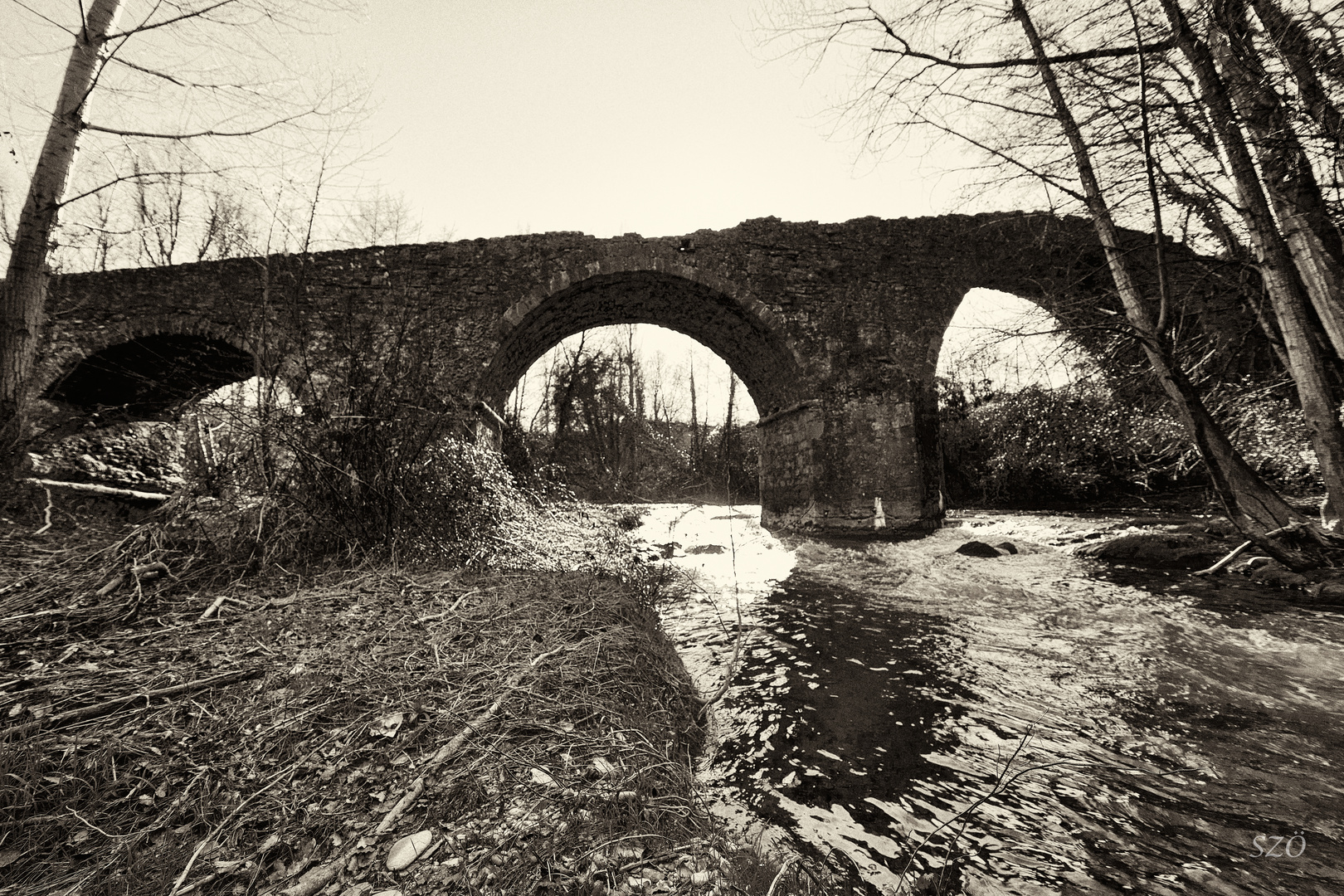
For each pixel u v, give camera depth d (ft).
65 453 26.05
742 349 46.37
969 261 40.24
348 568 13.29
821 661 13.74
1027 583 21.70
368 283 36.11
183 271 35.19
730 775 8.66
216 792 5.76
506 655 9.41
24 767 5.55
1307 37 16.05
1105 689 11.87
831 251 40.16
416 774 6.41
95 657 8.08
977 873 6.57
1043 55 20.49
